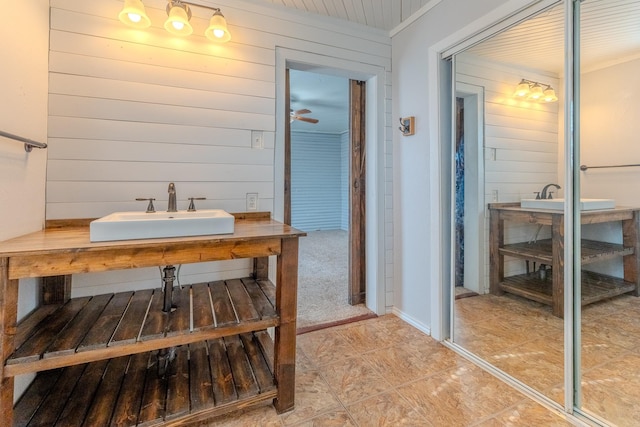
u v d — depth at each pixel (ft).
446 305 7.17
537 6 5.10
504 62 6.27
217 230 4.71
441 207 7.07
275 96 7.14
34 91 4.96
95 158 5.78
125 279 6.04
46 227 5.45
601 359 5.15
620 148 5.23
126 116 5.96
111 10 5.82
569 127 5.02
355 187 9.15
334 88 13.91
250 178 6.95
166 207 6.28
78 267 3.84
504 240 6.83
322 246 19.12
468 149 7.09
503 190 6.73
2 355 3.57
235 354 5.73
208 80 6.53
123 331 4.30
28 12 4.74
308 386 5.51
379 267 8.60
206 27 6.49
